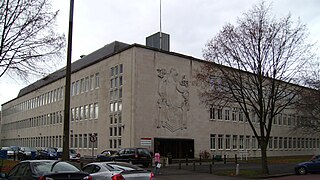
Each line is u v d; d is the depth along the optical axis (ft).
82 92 170.19
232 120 168.86
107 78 148.97
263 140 92.79
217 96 97.04
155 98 135.95
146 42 166.09
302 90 100.12
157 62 138.92
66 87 52.65
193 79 148.25
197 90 150.41
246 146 174.29
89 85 164.25
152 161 115.65
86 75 167.63
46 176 34.12
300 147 216.54
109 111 144.87
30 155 141.08
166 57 142.10
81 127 167.73
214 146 157.58
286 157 184.44
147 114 132.36
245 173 89.45
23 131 263.49
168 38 161.27
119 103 139.13
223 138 162.40
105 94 149.18
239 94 100.63
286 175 89.40
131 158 103.30
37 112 234.99
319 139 236.43
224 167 108.78
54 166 37.27
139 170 39.73
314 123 185.88
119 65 141.69
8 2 62.54
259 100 93.30
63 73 197.16
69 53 53.21
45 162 38.14
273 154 193.06
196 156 147.33
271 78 91.04
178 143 140.77
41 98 229.86
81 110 170.09
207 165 118.11
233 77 93.40
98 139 151.33
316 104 131.34
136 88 131.03
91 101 160.97
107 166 43.21
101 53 169.89
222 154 159.74
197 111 150.51
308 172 92.43
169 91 140.97
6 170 84.28
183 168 103.30
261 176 83.41
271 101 98.58
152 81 136.15
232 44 99.30
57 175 34.53
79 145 168.35
